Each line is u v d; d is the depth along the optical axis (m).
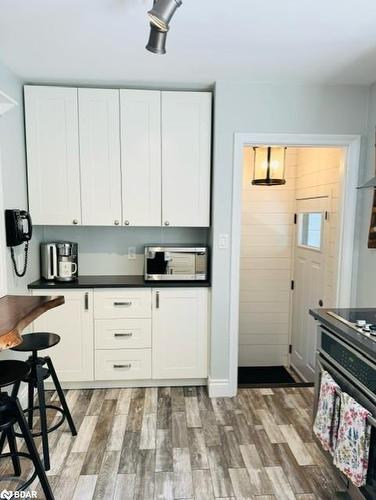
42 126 2.63
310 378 3.51
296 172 3.89
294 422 2.46
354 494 1.62
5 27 1.83
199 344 2.84
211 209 2.76
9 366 1.68
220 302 2.74
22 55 2.17
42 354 2.74
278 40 1.97
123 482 1.88
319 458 2.09
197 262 2.81
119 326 2.77
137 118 2.67
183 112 2.68
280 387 2.97
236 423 2.44
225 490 1.83
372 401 1.43
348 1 1.59
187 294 2.78
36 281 2.82
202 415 2.53
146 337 2.80
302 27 1.82
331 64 2.27
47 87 2.60
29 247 2.72
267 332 4.08
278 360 4.10
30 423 2.28
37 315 1.70
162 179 2.73
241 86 2.58
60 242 2.92
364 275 2.65
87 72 2.44
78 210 2.72
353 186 2.68
